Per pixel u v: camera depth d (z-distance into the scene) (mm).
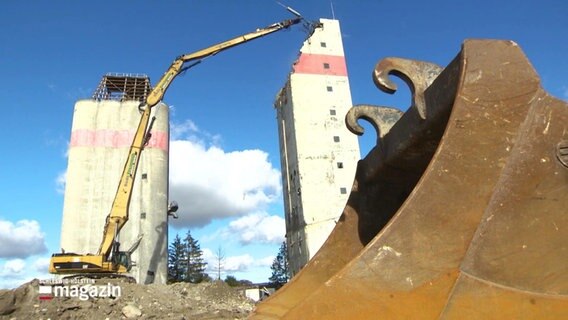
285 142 49656
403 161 4773
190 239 74812
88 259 25031
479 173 3084
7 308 16500
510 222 2965
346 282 2869
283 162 50531
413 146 4363
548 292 2719
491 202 3016
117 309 18141
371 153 5227
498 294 2750
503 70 3326
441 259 2896
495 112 3223
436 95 3756
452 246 2922
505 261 2859
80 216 40844
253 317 4594
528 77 3309
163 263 40406
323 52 50125
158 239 40562
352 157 46500
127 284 22062
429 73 4074
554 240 2881
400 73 4031
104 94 47156
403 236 2959
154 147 43062
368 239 5219
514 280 2793
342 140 46938
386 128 5000
